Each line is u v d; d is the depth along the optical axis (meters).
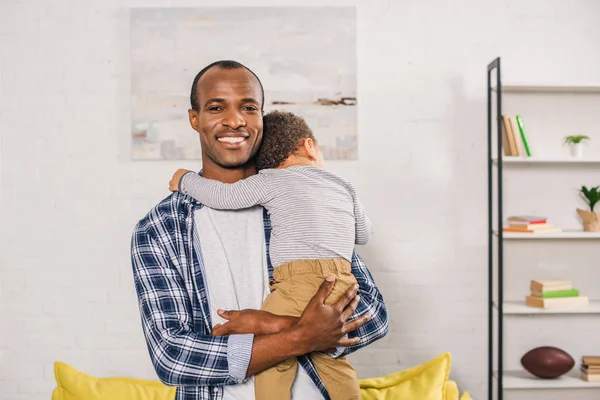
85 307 2.79
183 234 1.63
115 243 2.80
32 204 2.79
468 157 2.84
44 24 2.79
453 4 2.84
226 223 1.65
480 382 2.85
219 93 1.63
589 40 2.86
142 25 2.78
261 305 1.59
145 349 2.79
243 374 1.44
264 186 1.61
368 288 1.70
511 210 2.86
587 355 2.85
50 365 2.79
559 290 2.68
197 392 1.53
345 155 2.79
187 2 2.79
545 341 2.85
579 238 2.86
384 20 2.83
